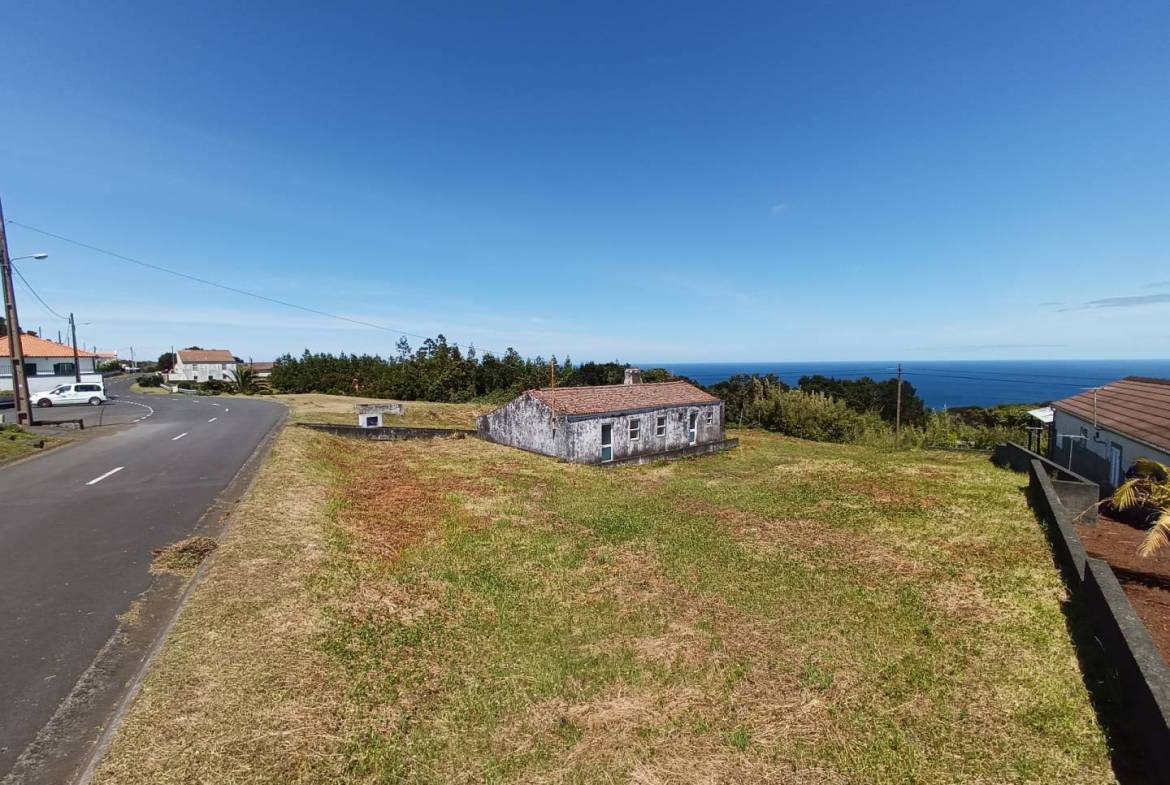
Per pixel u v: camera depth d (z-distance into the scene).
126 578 8.07
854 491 18.16
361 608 7.73
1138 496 10.60
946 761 5.51
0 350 47.66
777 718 6.14
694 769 5.31
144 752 4.60
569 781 5.09
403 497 14.84
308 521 10.95
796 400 38.97
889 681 6.89
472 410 40.25
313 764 4.80
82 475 14.85
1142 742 5.62
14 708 5.16
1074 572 9.70
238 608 7.09
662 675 6.89
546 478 18.97
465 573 9.76
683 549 11.67
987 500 16.83
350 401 46.38
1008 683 6.86
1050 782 5.23
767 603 9.11
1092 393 22.92
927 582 10.10
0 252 23.59
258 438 22.14
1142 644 6.24
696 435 29.59
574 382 50.69
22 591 7.59
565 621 8.23
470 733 5.64
